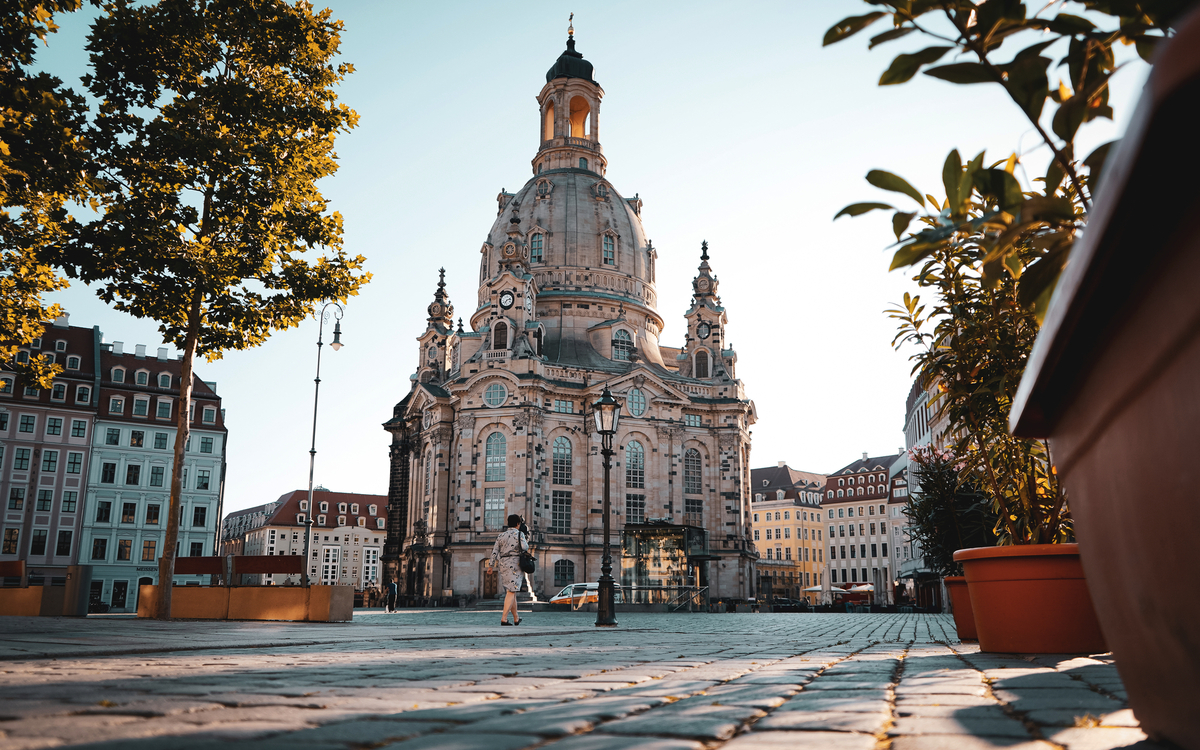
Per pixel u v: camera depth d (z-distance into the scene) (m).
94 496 85.25
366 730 3.62
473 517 83.00
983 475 11.85
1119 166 1.82
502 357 86.38
